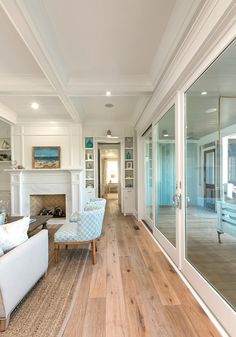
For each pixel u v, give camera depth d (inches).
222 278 81.3
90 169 240.7
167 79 107.6
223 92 102.5
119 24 86.1
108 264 114.2
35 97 163.2
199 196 116.6
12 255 71.8
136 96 155.9
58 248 118.3
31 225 132.0
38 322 70.1
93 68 122.0
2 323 67.1
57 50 102.9
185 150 105.0
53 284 93.9
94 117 226.2
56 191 218.1
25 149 221.5
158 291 87.5
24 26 74.0
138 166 219.6
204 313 73.8
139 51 105.7
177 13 78.3
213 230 112.6
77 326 68.2
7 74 125.7
